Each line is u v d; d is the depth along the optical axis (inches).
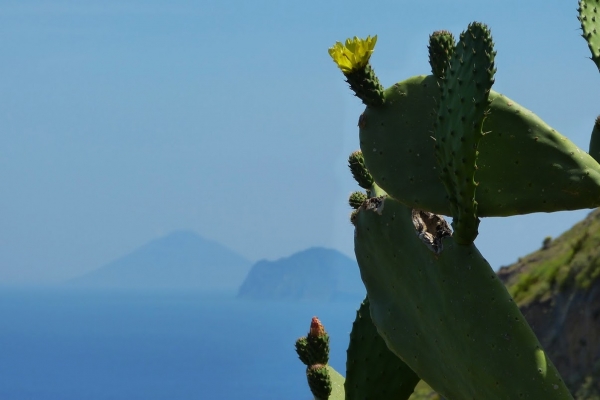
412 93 171.0
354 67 171.2
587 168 153.1
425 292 160.4
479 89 143.5
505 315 147.2
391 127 170.7
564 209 153.3
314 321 194.1
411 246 163.5
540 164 154.7
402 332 167.6
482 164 156.6
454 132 146.9
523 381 143.6
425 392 1199.6
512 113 156.3
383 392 188.5
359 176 206.8
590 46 174.1
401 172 167.0
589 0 179.5
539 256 2095.2
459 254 152.9
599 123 184.9
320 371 191.5
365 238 174.7
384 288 172.9
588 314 1320.1
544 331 1430.9
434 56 171.9
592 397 1179.3
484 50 144.0
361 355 190.1
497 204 155.1
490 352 146.9
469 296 150.3
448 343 155.0
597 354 1261.1
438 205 161.3
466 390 152.9
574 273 1444.4
